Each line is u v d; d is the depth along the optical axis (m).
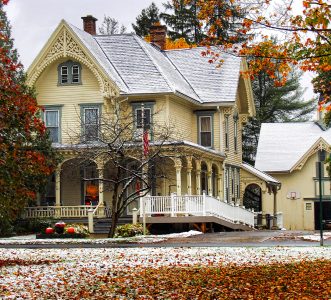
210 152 47.97
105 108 46.75
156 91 46.22
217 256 23.92
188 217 41.16
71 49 46.88
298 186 66.25
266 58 18.55
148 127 45.47
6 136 23.25
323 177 65.44
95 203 46.75
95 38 51.72
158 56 53.69
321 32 17.38
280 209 66.62
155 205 41.66
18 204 23.69
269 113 89.12
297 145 69.69
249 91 57.66
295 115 91.25
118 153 38.50
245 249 26.75
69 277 18.39
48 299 14.77
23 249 28.86
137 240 34.03
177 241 33.00
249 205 75.06
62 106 47.88
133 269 20.19
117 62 48.97
